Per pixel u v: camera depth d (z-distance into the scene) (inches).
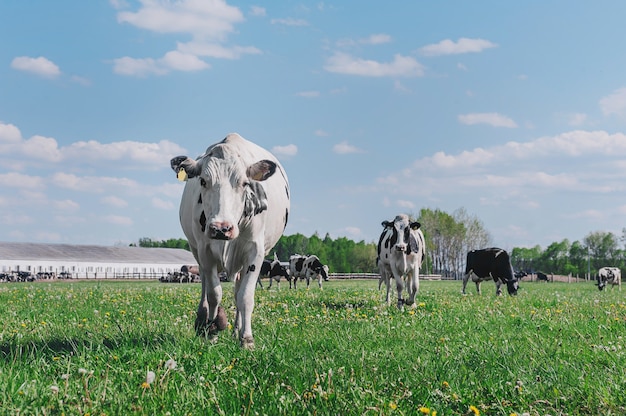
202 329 332.5
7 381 205.6
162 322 385.1
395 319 458.6
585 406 210.8
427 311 548.4
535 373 249.3
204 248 321.7
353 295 874.1
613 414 203.0
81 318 446.0
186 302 620.7
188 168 305.1
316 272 1609.3
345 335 343.9
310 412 183.2
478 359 272.5
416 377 235.8
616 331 384.8
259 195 313.6
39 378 216.7
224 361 250.2
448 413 195.2
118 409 180.4
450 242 4726.9
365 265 5285.4
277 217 363.3
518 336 358.9
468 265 1095.0
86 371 209.8
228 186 301.4
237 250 321.4
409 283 626.2
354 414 182.7
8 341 314.3
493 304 647.8
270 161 308.2
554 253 6033.5
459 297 852.0
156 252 4648.1
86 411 177.9
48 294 810.2
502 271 1039.0
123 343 290.5
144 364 243.3
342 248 5723.4
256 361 247.9
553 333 376.2
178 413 180.5
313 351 276.5
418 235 632.4
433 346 315.0
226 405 190.4
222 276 2198.6
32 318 442.6
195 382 213.0
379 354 280.8
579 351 296.8
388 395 209.6
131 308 536.1
